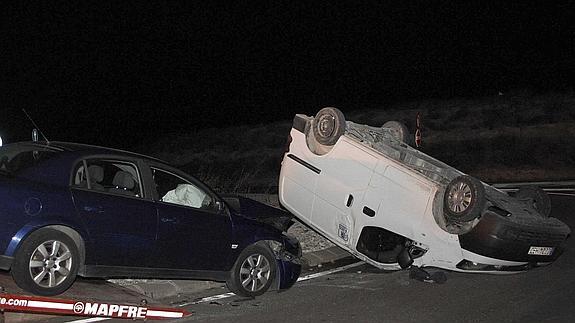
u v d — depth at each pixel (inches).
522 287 353.1
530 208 369.1
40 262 258.5
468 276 378.3
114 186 292.7
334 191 354.9
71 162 275.6
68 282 265.6
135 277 293.0
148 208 289.7
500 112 1641.2
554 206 622.8
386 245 356.5
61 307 247.8
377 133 396.5
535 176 1027.9
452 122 1648.6
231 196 350.3
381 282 362.6
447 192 324.5
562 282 364.5
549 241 343.6
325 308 307.3
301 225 506.6
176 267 299.6
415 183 336.5
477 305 316.2
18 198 254.2
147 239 287.6
